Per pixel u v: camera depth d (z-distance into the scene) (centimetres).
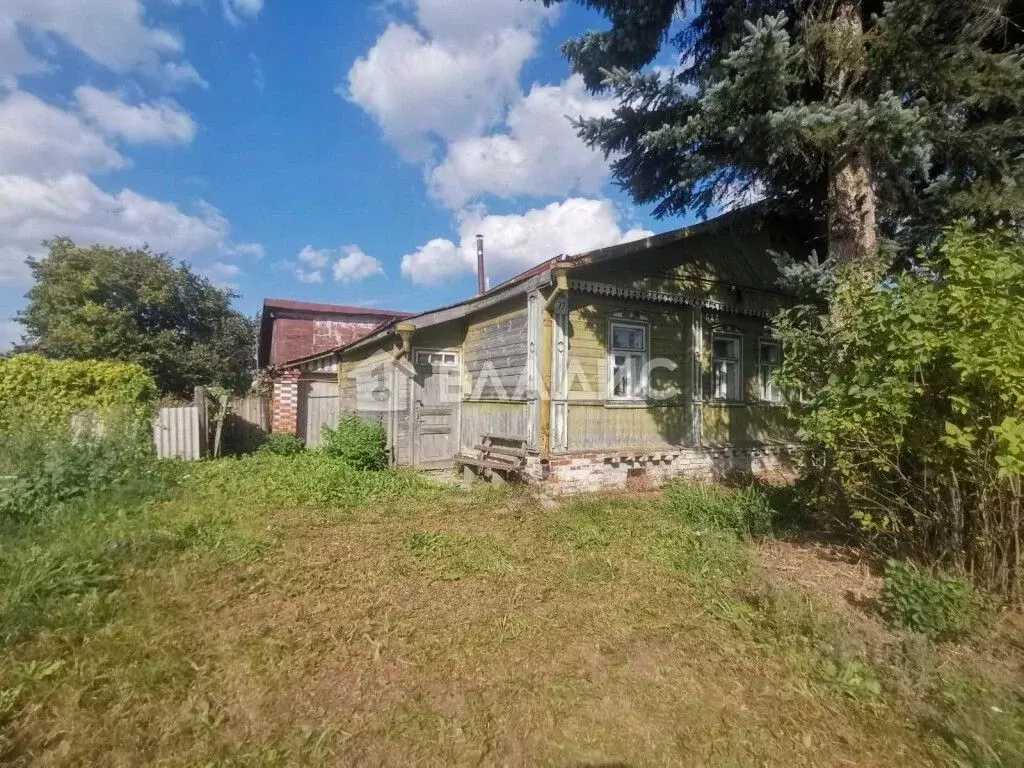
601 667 320
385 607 400
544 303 796
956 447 380
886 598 371
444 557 513
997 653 324
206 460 1012
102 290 1969
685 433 963
